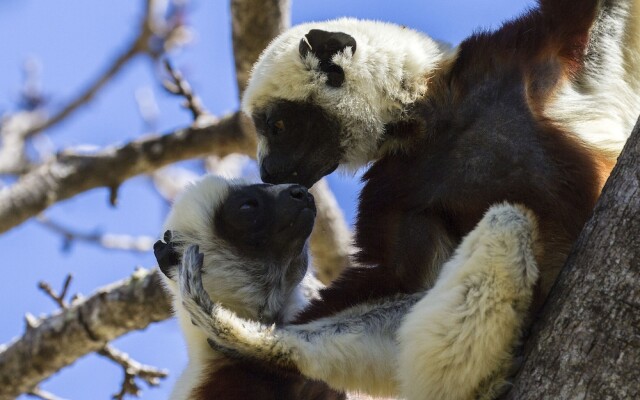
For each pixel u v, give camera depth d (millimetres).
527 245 9203
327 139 11891
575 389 8062
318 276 18047
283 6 16234
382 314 10797
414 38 11680
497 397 9320
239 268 12547
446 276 9531
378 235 11211
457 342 9281
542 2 11172
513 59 10961
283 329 10680
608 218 8391
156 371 16594
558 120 10625
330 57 11664
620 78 11133
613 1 11273
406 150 11305
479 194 10562
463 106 11039
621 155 8641
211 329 10414
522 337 9250
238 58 16719
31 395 17172
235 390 11430
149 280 16156
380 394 10680
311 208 12531
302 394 11898
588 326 8133
